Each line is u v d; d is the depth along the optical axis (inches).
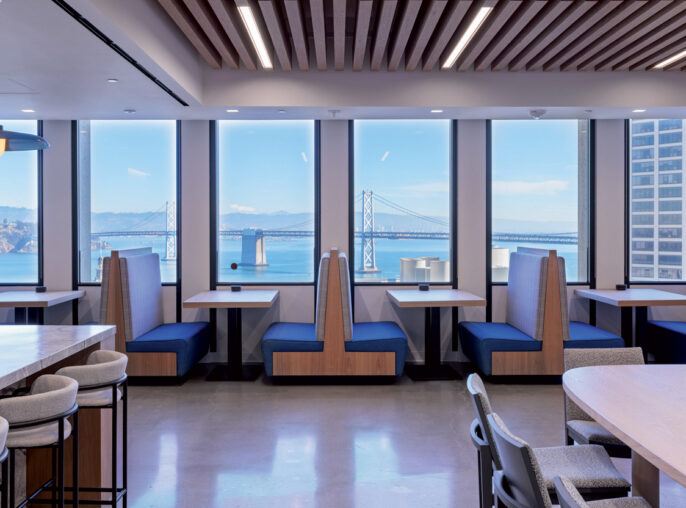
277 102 225.6
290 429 173.8
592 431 107.7
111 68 172.7
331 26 222.2
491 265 268.1
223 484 135.0
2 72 177.0
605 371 108.2
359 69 221.1
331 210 263.7
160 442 163.0
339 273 222.1
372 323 256.5
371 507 123.4
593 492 88.7
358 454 153.6
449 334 267.6
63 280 261.1
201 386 224.5
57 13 128.8
